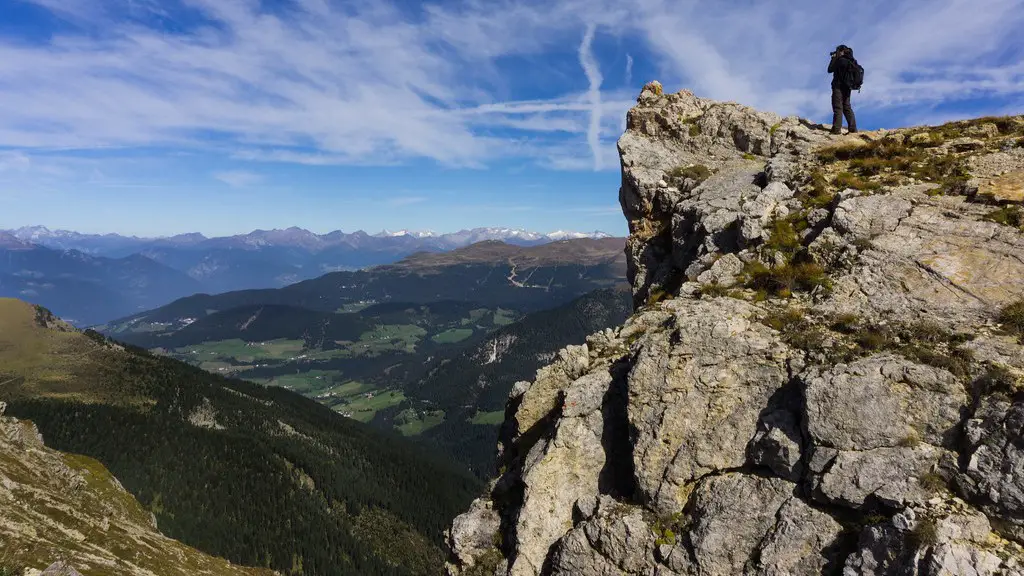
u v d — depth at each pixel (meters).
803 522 12.48
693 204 26.41
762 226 21.16
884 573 10.84
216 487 168.62
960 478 11.14
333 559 153.75
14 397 198.12
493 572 16.44
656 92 36.91
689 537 13.66
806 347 14.89
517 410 20.14
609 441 17.09
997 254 15.62
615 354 19.36
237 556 142.88
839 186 22.09
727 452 14.41
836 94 28.48
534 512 16.22
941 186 19.33
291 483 181.25
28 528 57.59
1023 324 13.09
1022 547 10.12
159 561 72.88
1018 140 20.45
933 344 13.53
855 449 12.40
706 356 15.66
